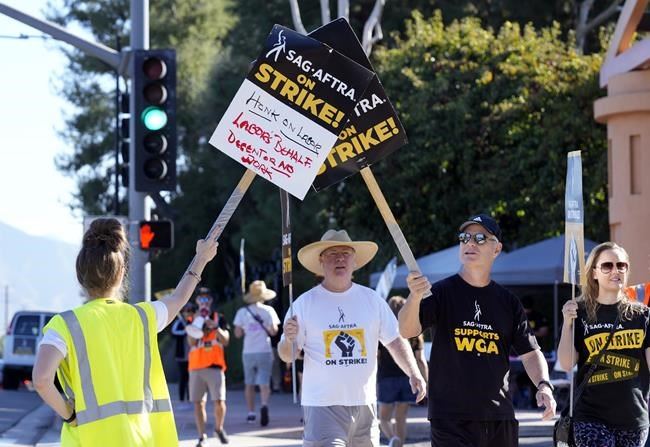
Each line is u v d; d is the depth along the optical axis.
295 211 36.34
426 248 31.66
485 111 30.69
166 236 17.61
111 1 54.34
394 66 31.73
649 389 9.38
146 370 6.45
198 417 16.78
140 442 6.25
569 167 9.06
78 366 6.21
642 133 19.95
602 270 9.22
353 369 9.32
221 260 47.38
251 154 8.13
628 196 20.09
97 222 6.62
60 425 20.53
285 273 9.27
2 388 38.69
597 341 9.23
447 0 41.53
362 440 9.36
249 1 43.16
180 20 51.34
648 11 24.77
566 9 42.91
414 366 9.55
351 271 9.61
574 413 9.27
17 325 38.25
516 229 31.25
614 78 20.41
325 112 8.16
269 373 20.39
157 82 17.33
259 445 17.27
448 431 8.27
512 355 22.39
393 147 8.55
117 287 6.53
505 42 31.22
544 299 29.97
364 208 32.03
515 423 8.40
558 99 29.89
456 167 30.97
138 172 17.33
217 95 43.00
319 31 8.56
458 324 8.36
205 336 16.78
